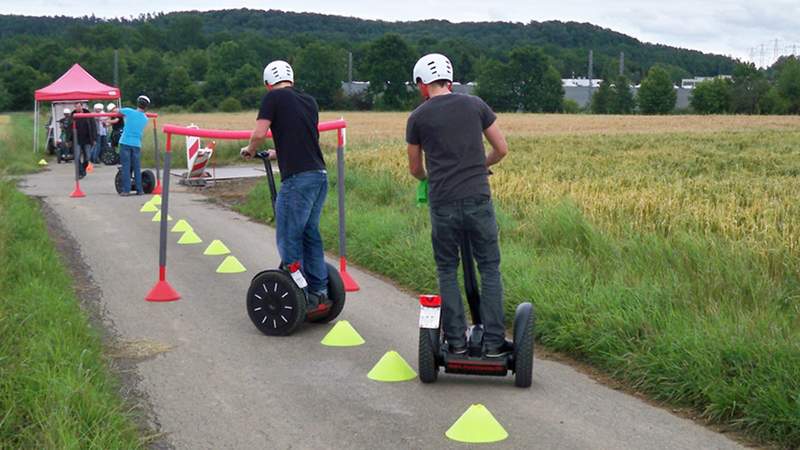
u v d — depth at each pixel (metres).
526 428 5.06
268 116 7.15
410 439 4.89
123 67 116.69
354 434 4.96
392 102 111.12
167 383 5.88
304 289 7.17
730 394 5.11
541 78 113.56
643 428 5.06
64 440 4.33
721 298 6.90
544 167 20.70
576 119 69.50
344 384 5.91
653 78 116.00
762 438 4.87
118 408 5.07
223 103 105.12
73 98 31.31
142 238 12.25
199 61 123.56
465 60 135.25
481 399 5.59
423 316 5.68
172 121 65.31
